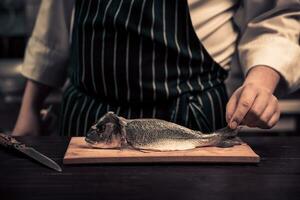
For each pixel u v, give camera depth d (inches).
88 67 63.7
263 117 53.2
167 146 51.6
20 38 127.3
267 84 58.0
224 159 49.3
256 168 48.3
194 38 62.7
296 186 43.4
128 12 61.1
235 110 53.0
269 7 65.1
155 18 61.1
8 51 127.2
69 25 73.5
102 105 63.7
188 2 61.9
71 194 41.9
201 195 41.4
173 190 42.6
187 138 52.1
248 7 65.5
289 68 61.0
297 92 111.7
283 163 49.9
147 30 61.1
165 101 62.1
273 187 43.2
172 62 62.1
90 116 63.9
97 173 46.9
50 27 73.6
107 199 40.8
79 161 49.2
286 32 64.1
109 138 52.1
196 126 62.4
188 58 62.4
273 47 62.0
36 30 75.0
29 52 75.2
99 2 63.2
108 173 46.9
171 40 61.4
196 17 62.7
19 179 45.4
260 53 61.7
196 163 49.4
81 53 64.6
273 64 60.2
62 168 48.4
